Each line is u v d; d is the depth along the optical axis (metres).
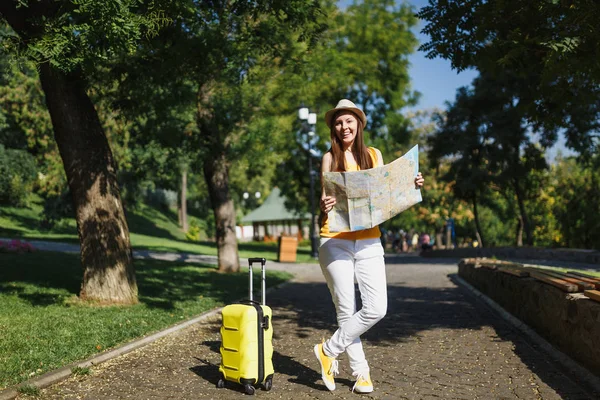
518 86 23.80
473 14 7.76
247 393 4.63
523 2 7.10
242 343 4.64
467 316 8.91
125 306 8.72
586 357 5.19
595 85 8.01
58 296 9.16
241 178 56.75
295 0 8.92
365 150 4.72
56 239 24.19
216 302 10.32
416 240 54.31
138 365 5.60
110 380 5.03
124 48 6.38
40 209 37.28
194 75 10.73
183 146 15.46
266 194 74.62
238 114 15.03
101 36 6.32
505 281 9.16
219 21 9.80
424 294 12.24
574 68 7.20
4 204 34.22
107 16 6.04
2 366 5.02
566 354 5.79
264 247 41.03
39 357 5.39
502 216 37.59
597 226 22.58
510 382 4.94
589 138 19.91
